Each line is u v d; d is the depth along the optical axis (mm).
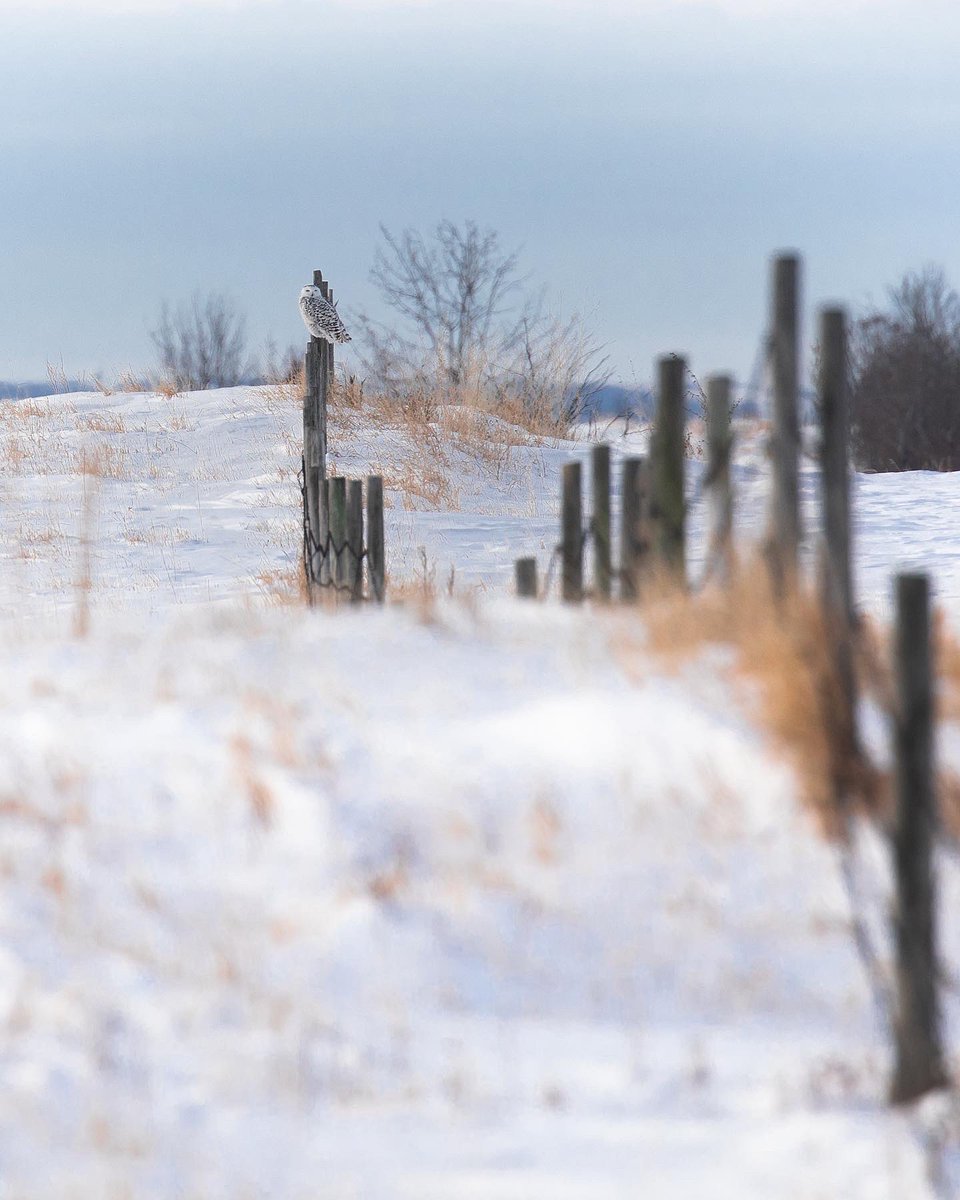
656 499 29016
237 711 23828
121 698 25328
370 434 88000
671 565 28953
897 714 15180
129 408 99750
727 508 26406
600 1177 13664
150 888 19453
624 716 21797
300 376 99688
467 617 28531
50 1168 13469
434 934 18219
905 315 183375
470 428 88125
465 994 17359
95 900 19172
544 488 80750
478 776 21000
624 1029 16766
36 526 71688
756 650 22344
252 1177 13461
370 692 24344
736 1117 14852
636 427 94125
